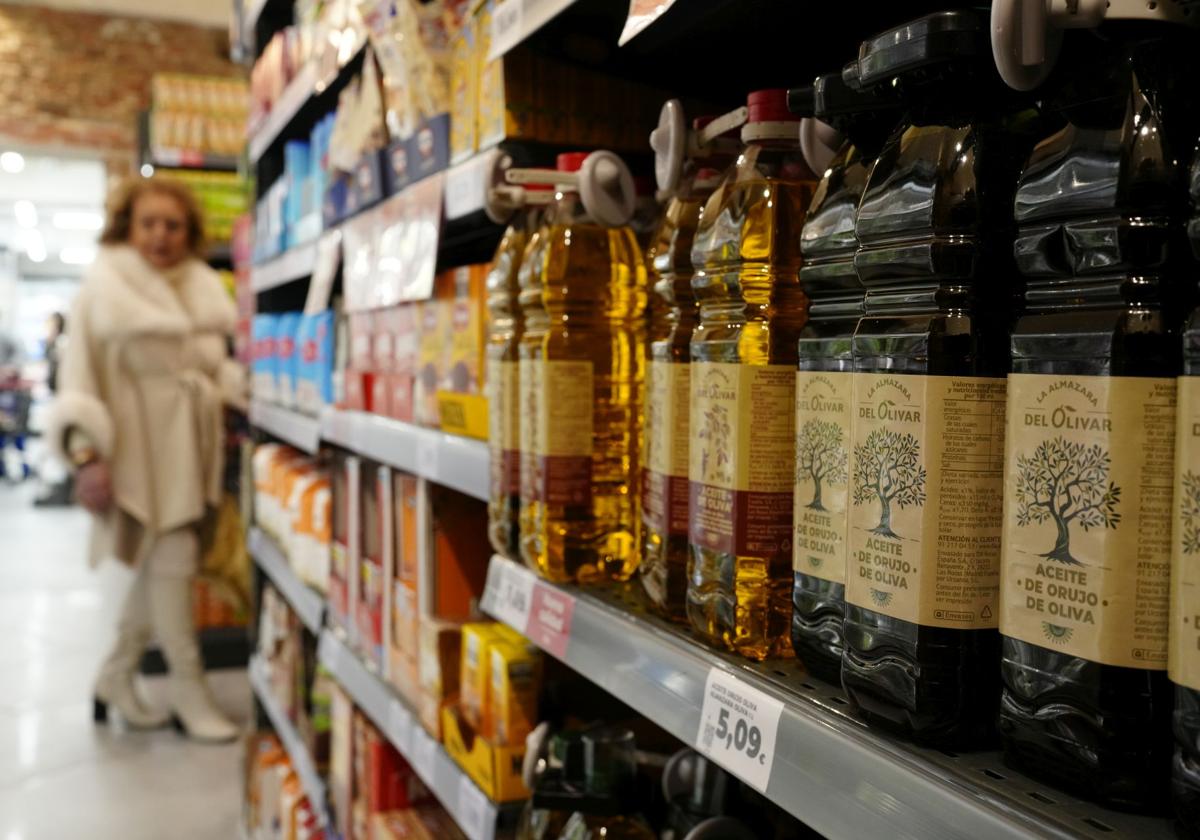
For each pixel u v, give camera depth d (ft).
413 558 5.42
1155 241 1.66
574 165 3.71
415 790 6.11
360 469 6.54
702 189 3.23
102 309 12.17
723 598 2.71
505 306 4.15
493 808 4.13
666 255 3.24
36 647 16.96
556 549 3.63
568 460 3.62
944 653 1.99
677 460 3.08
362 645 6.50
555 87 4.24
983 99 1.98
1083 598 1.75
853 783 2.07
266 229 10.16
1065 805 1.78
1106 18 1.70
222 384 13.26
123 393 12.48
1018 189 1.86
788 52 3.96
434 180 4.95
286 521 9.11
